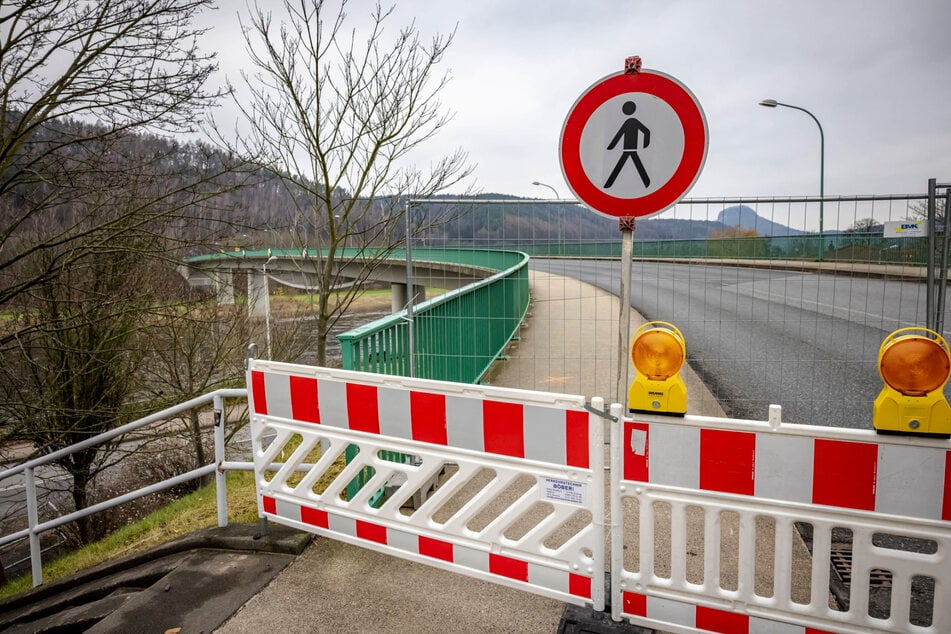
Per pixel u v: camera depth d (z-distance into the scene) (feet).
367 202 20.39
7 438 33.14
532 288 36.68
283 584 10.69
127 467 58.34
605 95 9.19
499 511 13.01
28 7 22.29
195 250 27.76
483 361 22.36
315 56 18.35
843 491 7.22
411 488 10.19
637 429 8.16
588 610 9.02
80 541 44.42
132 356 41.09
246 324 47.85
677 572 8.28
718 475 7.82
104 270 34.37
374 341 12.81
